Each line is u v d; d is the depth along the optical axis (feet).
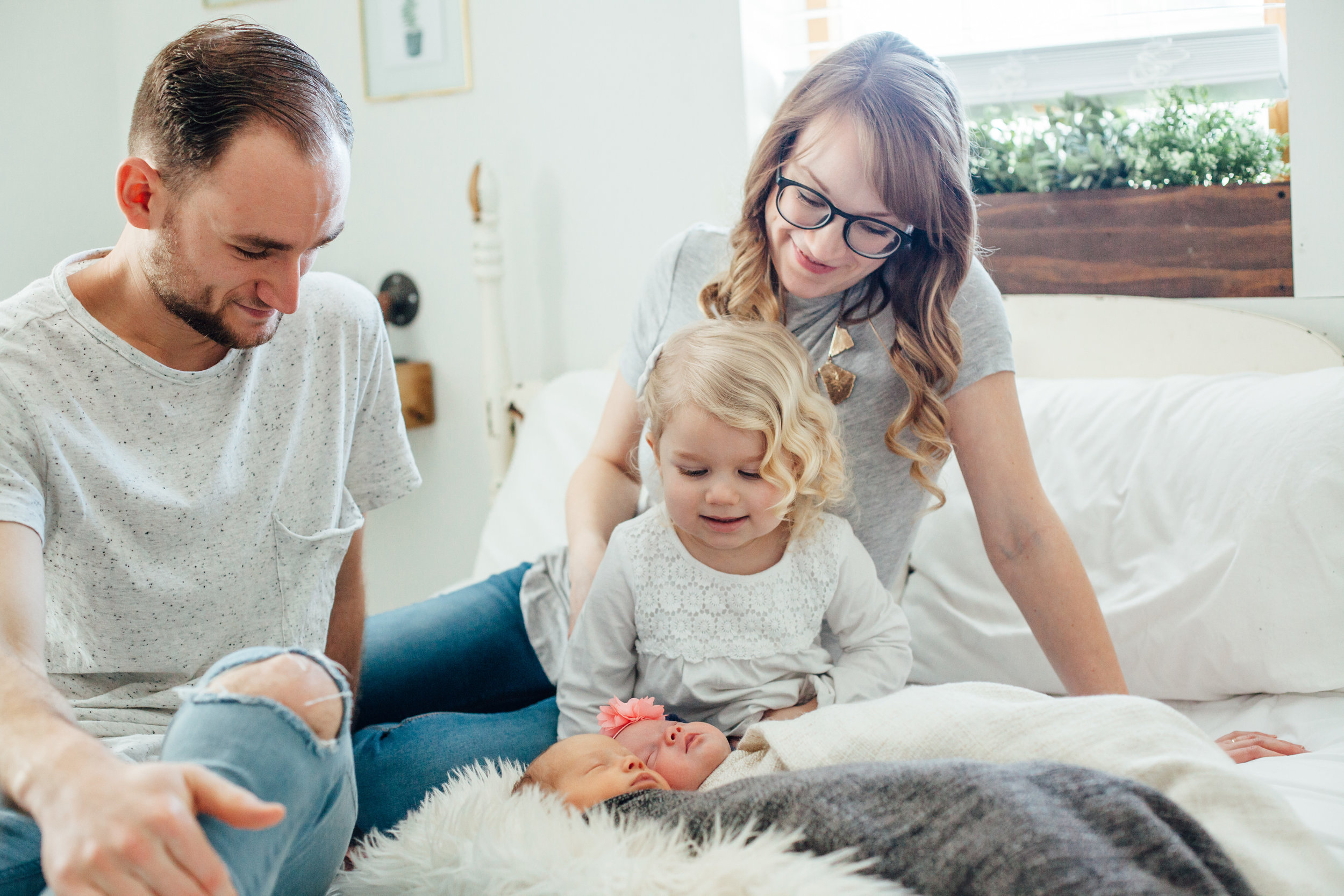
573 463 6.08
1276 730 3.74
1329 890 2.17
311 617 3.79
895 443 3.63
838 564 3.59
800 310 3.82
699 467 3.37
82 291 3.18
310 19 7.45
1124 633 4.21
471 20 7.05
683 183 6.68
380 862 2.68
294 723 2.31
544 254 7.11
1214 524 4.16
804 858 2.20
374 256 7.61
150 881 1.88
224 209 2.83
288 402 3.64
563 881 2.33
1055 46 6.04
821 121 3.35
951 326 3.52
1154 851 2.08
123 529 3.26
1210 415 4.44
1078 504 4.56
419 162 7.36
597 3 6.71
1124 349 5.53
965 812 2.18
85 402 3.14
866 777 2.37
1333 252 5.20
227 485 3.45
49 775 2.03
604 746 3.04
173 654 3.47
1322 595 3.81
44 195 7.15
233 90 2.80
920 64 3.34
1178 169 5.52
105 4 7.67
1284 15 5.69
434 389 7.57
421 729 3.74
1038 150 5.90
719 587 3.55
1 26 6.82
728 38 6.42
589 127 6.86
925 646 4.71
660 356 3.62
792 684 3.49
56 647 3.33
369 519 7.86
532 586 4.51
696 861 2.27
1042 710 2.68
